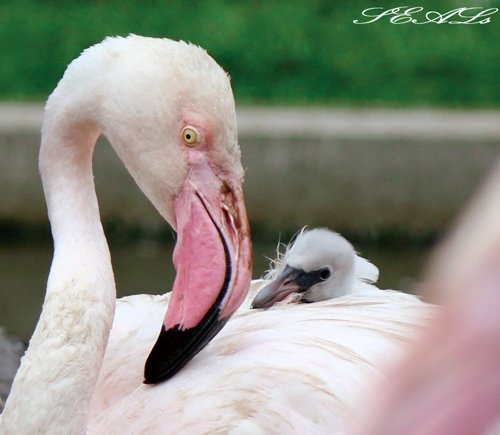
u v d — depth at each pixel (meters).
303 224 11.30
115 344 4.67
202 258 4.17
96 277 4.38
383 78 13.98
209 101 4.14
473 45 14.70
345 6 15.62
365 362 4.03
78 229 4.52
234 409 3.95
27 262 10.80
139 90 4.15
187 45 4.26
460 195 11.22
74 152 4.53
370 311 4.55
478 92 13.64
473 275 0.84
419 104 13.37
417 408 0.86
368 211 11.27
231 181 4.23
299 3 15.76
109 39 4.37
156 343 4.21
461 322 0.84
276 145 11.21
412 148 11.18
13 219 11.38
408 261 10.79
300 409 3.89
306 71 14.20
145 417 4.08
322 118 11.70
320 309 4.62
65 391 4.11
